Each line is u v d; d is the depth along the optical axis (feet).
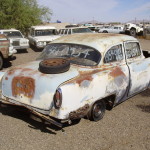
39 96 12.75
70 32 55.42
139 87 18.21
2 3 74.13
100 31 105.91
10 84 14.19
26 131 13.73
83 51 15.21
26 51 50.08
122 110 16.84
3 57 31.07
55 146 12.28
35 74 13.30
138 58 18.08
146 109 17.15
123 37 17.30
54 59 14.17
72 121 14.75
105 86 14.15
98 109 14.71
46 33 51.83
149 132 13.88
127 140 12.98
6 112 16.30
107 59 15.15
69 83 12.45
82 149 12.06
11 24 76.95
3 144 12.34
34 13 81.51
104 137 13.23
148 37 85.92
